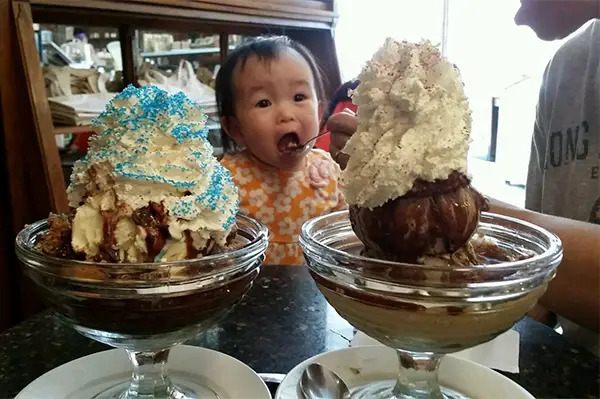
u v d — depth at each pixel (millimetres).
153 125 629
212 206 608
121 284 520
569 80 1377
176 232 586
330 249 558
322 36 2400
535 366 746
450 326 531
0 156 1430
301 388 629
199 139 652
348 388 659
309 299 935
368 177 599
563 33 1345
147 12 1574
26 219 1449
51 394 629
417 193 579
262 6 2010
